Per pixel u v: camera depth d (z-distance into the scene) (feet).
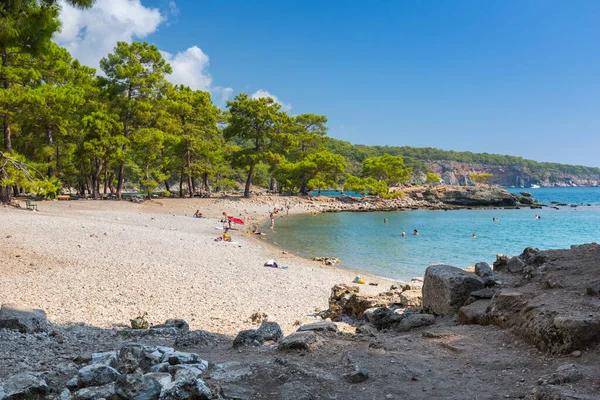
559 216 216.74
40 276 53.67
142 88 181.47
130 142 177.27
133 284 54.03
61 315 38.63
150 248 80.74
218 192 304.71
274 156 236.84
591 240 123.75
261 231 138.92
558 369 16.87
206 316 42.39
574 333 18.88
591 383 15.64
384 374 18.53
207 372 18.89
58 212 125.18
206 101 225.56
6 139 120.26
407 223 176.24
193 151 226.79
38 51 49.67
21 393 15.88
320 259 88.02
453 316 30.22
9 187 127.13
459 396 16.22
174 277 60.03
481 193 312.71
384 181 343.26
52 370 19.45
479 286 31.01
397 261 90.58
